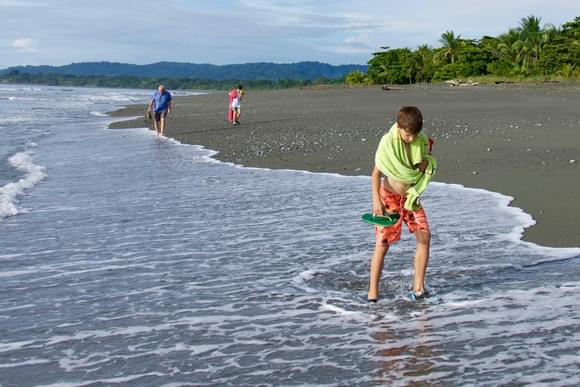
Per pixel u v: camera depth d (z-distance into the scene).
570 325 4.43
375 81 99.19
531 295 5.08
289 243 6.95
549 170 11.12
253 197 9.84
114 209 8.99
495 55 82.56
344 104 37.25
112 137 21.36
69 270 6.04
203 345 4.23
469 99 36.94
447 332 4.36
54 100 60.97
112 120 30.53
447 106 30.64
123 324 4.64
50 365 3.95
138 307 5.00
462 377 3.67
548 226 7.37
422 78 97.00
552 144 14.45
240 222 8.05
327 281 5.59
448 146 14.89
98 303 5.11
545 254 6.25
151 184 11.27
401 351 4.07
